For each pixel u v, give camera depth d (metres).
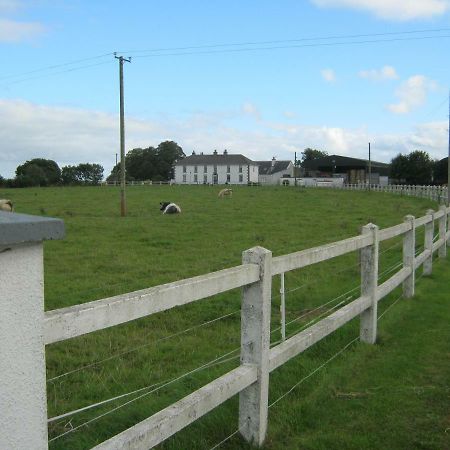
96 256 12.64
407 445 3.71
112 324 2.27
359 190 57.75
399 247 13.98
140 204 33.16
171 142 131.75
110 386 4.67
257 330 3.46
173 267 11.20
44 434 1.85
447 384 4.74
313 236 16.94
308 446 3.65
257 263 3.43
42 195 44.94
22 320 1.73
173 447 3.44
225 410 3.94
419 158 87.56
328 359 5.39
